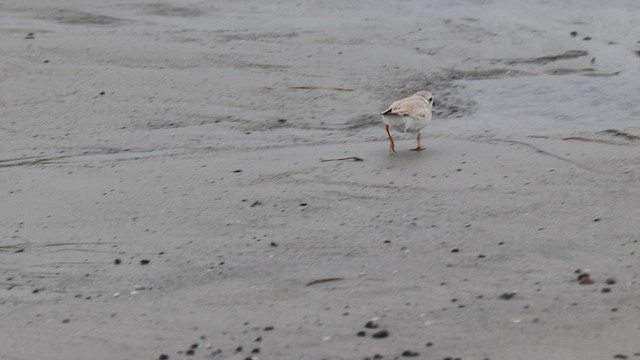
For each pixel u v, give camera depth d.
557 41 30.16
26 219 20.14
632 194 19.66
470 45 30.05
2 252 18.67
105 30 31.59
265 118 25.45
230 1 35.22
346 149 22.92
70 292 16.94
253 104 26.23
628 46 29.69
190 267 17.59
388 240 18.20
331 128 24.86
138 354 14.70
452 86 27.38
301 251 17.95
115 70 28.09
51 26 32.09
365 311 15.60
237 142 23.91
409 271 16.98
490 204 19.48
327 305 15.91
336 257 17.66
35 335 15.45
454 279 16.59
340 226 18.89
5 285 17.30
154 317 15.84
